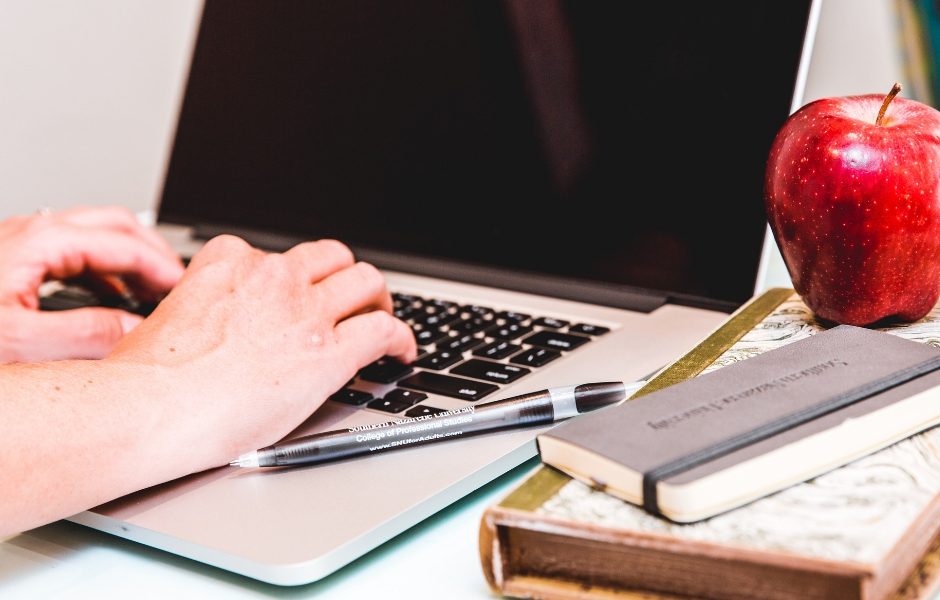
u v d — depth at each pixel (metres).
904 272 0.55
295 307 0.59
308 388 0.55
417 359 0.65
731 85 0.71
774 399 0.43
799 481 0.40
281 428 0.54
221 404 0.52
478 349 0.67
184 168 1.05
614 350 0.65
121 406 0.49
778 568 0.35
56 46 1.37
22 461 0.46
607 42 0.77
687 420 0.42
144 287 0.81
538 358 0.64
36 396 0.48
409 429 0.52
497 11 0.83
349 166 0.93
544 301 0.77
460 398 0.59
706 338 0.57
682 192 0.73
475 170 0.85
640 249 0.75
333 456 0.51
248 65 1.01
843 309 0.57
